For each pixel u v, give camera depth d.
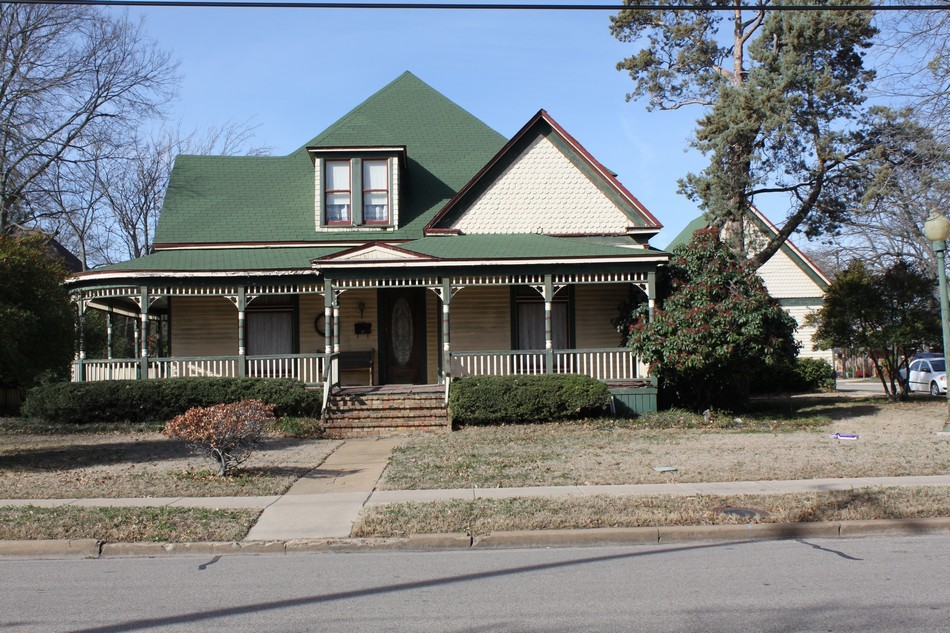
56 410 19.61
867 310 23.62
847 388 36.50
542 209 23.80
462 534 9.36
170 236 23.83
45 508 10.67
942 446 15.09
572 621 6.38
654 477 12.49
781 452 14.65
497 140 27.83
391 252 20.08
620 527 9.52
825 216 23.80
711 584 7.45
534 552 8.98
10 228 34.03
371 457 15.21
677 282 19.70
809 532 9.52
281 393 19.56
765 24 22.39
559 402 18.84
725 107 22.53
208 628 6.38
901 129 20.58
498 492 11.59
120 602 7.16
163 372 22.59
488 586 7.52
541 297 23.31
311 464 14.39
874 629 6.10
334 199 24.17
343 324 23.19
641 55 25.06
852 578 7.59
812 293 37.59
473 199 23.81
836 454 14.33
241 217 24.70
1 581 7.96
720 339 18.62
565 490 11.64
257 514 10.45
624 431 17.98
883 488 11.30
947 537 9.39
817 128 22.05
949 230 17.56
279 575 8.09
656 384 20.11
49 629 6.39
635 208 23.66
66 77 32.53
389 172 24.11
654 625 6.25
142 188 42.03
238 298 20.94
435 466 13.77
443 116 28.62
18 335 14.87
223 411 13.14
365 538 9.35
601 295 23.31
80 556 9.07
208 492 11.92
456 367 22.72
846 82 22.16
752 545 9.09
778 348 19.14
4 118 31.34
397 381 23.11
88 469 14.01
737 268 19.66
